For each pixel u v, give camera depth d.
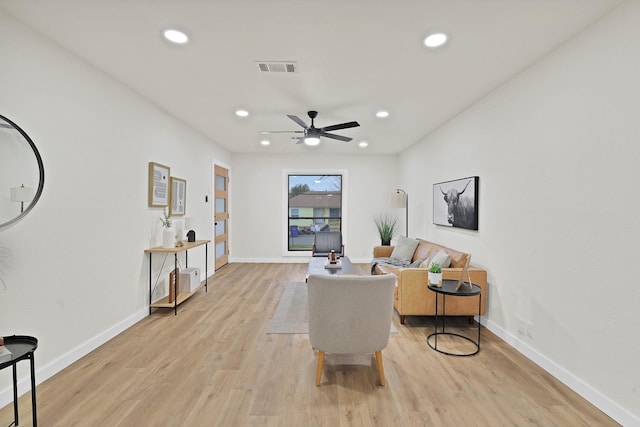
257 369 2.33
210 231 5.41
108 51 2.37
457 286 2.74
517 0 1.75
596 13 1.86
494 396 2.01
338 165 6.83
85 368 2.32
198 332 3.01
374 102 3.42
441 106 3.54
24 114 2.01
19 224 1.98
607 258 1.85
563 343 2.18
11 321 1.94
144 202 3.39
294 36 2.14
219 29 2.07
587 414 1.84
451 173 4.03
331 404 1.92
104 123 2.75
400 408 1.89
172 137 3.99
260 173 6.77
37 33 2.09
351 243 6.88
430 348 2.70
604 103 1.88
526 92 2.57
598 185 1.92
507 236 2.82
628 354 1.73
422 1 1.77
